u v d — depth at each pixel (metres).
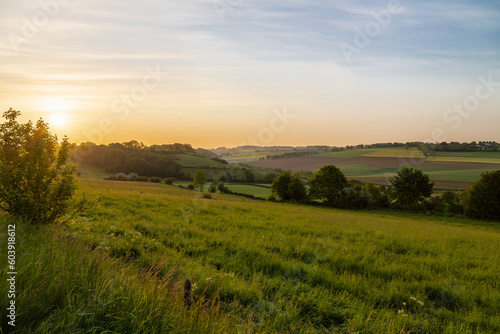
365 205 59.41
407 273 8.41
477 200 49.78
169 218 14.63
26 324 2.74
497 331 5.41
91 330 2.81
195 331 3.20
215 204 23.67
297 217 21.28
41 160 7.56
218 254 8.73
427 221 41.34
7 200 7.22
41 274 3.53
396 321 5.29
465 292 7.21
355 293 6.76
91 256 4.94
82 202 8.41
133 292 3.63
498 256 11.80
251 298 5.77
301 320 5.13
